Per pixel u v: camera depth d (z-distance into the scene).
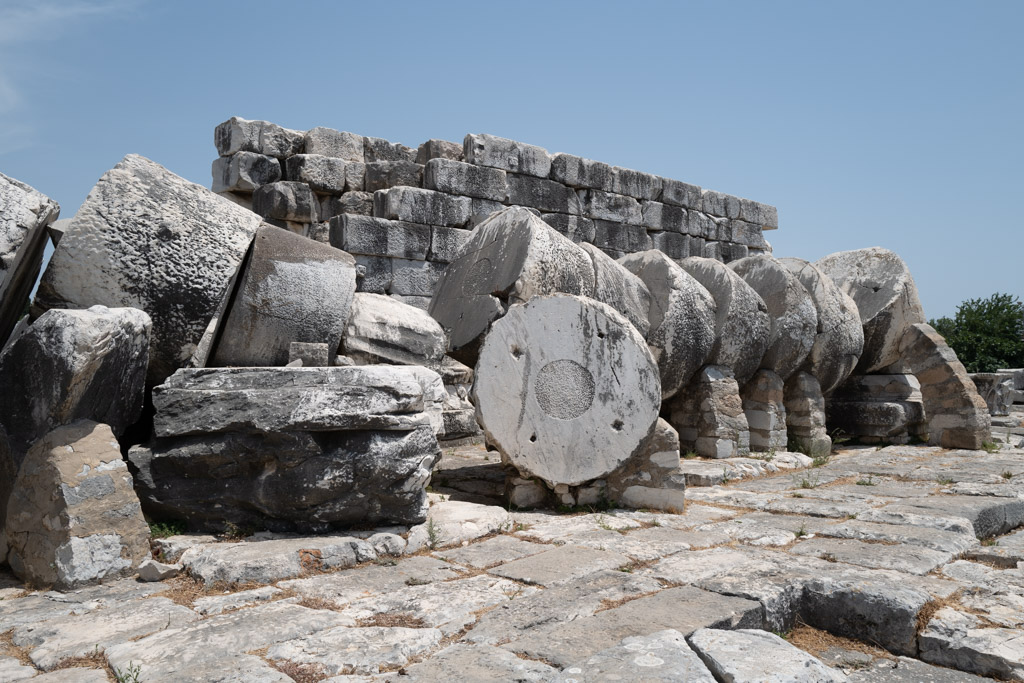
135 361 4.92
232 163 10.96
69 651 3.32
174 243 5.27
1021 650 3.44
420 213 11.44
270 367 5.29
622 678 2.90
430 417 5.67
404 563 4.63
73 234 5.07
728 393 8.60
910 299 10.80
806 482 7.45
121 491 4.45
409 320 6.71
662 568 4.48
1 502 4.66
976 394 10.18
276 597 4.04
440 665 3.12
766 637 3.31
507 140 12.50
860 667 3.59
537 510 6.02
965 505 6.21
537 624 3.63
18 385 4.58
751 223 16.52
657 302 8.20
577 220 13.40
